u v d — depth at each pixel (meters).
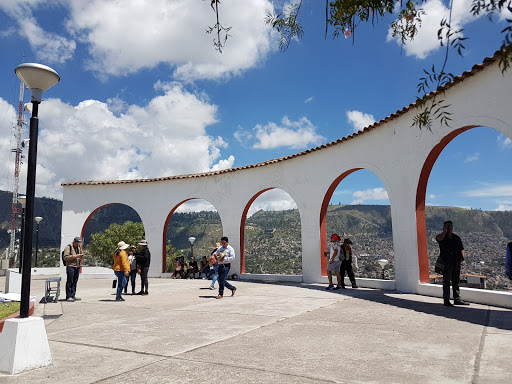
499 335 4.96
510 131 6.88
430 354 4.23
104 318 7.11
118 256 9.66
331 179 12.69
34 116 4.62
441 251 7.73
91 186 18.34
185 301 9.19
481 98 7.52
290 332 5.50
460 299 7.83
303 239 13.58
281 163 14.62
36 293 11.53
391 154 10.43
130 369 3.92
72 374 3.83
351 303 8.12
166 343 5.00
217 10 2.51
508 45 1.62
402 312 6.94
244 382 3.45
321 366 3.89
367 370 3.73
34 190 4.50
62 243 17.91
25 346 4.02
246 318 6.69
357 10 2.51
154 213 17.59
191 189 17.17
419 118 2.72
